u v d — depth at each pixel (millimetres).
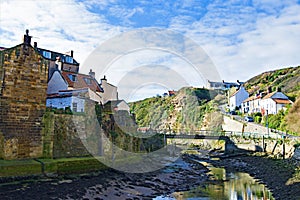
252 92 90312
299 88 75625
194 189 22469
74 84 31703
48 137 20094
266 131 45312
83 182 18734
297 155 31125
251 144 44031
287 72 98312
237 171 32500
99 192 17672
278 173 27703
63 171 19125
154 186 22109
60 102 27688
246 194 20953
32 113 19344
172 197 19500
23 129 18844
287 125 45375
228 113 61469
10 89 18453
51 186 16703
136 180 22766
